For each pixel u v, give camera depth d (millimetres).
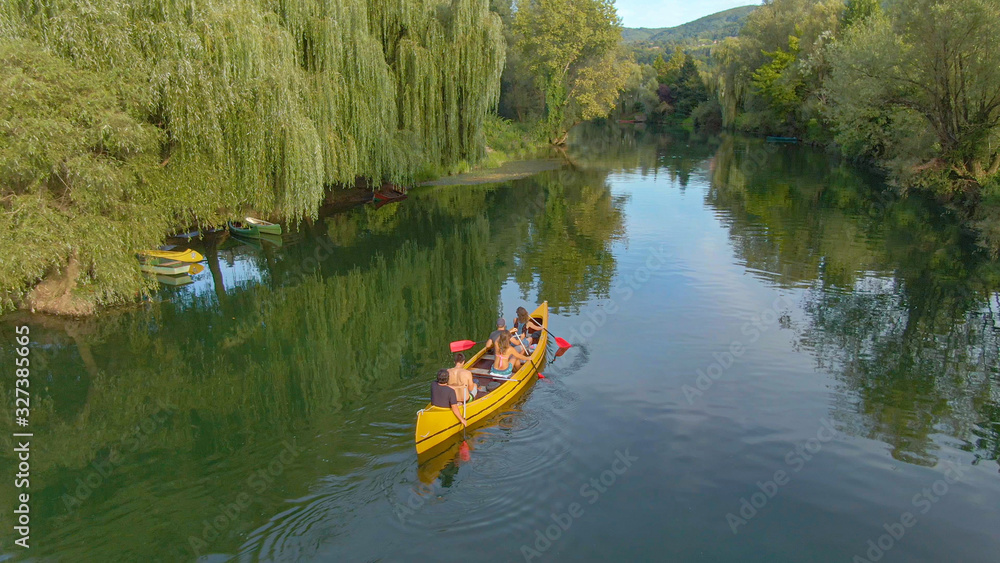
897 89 24328
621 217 24859
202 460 8195
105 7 13180
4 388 10727
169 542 6527
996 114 22578
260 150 16719
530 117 57875
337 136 20922
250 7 16156
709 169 40094
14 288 12500
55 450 8656
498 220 24641
